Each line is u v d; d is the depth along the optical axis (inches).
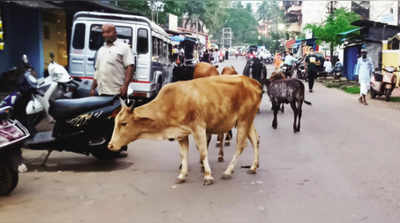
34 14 678.5
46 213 183.5
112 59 264.8
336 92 815.7
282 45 3100.4
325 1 1991.9
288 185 224.8
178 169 258.4
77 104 252.2
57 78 282.4
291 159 284.2
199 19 2513.5
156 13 1393.9
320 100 673.6
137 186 222.7
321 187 221.3
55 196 206.2
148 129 220.4
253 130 249.4
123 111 218.4
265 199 202.4
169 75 689.0
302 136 368.2
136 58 485.4
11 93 267.7
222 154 279.3
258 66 533.3
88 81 305.3
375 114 511.2
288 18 3137.3
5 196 206.1
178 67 436.1
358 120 461.7
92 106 253.1
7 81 267.0
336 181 231.9
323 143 337.1
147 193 211.2
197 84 223.0
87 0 688.4
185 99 216.8
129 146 328.5
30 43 679.7
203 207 191.2
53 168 261.3
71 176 242.2
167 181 232.1
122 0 1191.6
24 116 266.4
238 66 1674.5
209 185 224.4
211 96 221.8
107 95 267.4
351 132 386.3
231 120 232.5
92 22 484.7
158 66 552.1
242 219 176.9
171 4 1512.1
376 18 1405.0
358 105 606.9
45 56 737.0
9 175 204.1
